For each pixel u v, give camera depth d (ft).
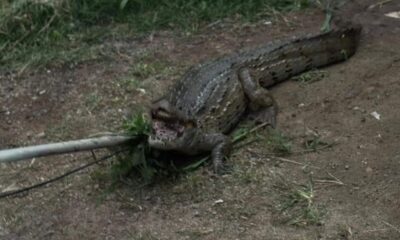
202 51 26.61
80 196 19.93
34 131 22.99
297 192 19.19
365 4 28.63
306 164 20.35
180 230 18.34
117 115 23.38
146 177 20.01
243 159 20.88
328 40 24.89
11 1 28.81
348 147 20.83
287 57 24.45
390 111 22.17
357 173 19.79
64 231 18.72
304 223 18.19
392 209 18.39
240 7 28.78
